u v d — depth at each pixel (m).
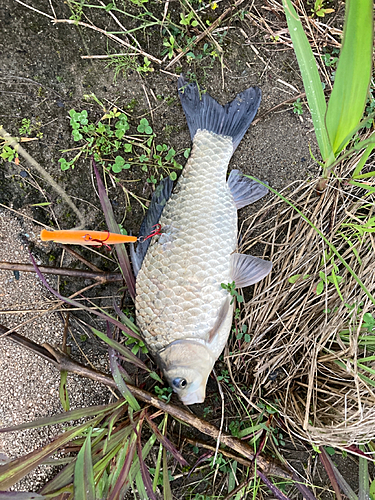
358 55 0.27
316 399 0.40
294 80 0.42
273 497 0.42
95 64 0.41
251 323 0.42
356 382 0.36
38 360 0.42
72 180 0.41
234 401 0.43
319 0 0.40
